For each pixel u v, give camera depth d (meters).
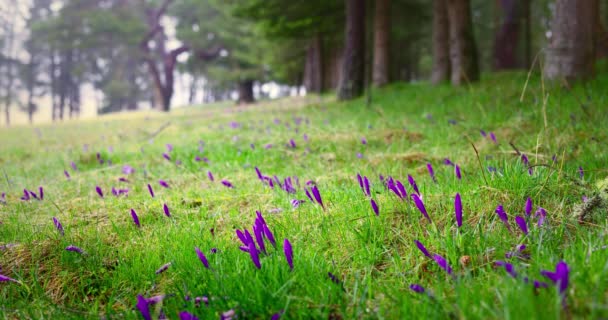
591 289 1.58
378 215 2.45
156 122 16.95
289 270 2.05
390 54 18.62
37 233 2.97
